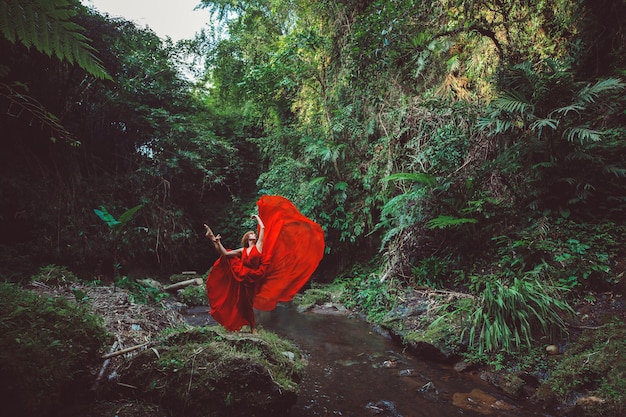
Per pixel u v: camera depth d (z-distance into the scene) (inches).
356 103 330.3
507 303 167.3
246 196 462.3
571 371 135.6
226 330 145.6
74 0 288.8
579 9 240.7
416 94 309.9
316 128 370.0
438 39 281.7
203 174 421.4
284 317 263.1
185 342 136.6
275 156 408.2
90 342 130.7
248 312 141.7
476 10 263.3
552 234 196.4
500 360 157.0
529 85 196.5
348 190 343.3
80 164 335.3
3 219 265.9
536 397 136.1
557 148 201.2
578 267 175.9
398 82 306.0
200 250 424.5
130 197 355.6
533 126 187.5
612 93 208.4
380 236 329.1
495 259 218.8
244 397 113.0
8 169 277.9
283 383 120.2
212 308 141.3
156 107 386.0
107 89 334.6
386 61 229.3
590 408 119.1
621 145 199.5
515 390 140.4
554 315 160.1
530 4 253.1
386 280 265.3
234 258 140.7
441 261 244.8
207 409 112.3
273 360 130.9
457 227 240.5
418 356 183.0
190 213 425.1
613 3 227.8
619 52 227.5
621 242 179.9
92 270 301.9
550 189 209.9
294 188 353.4
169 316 192.7
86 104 328.2
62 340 119.0
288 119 433.4
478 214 235.6
